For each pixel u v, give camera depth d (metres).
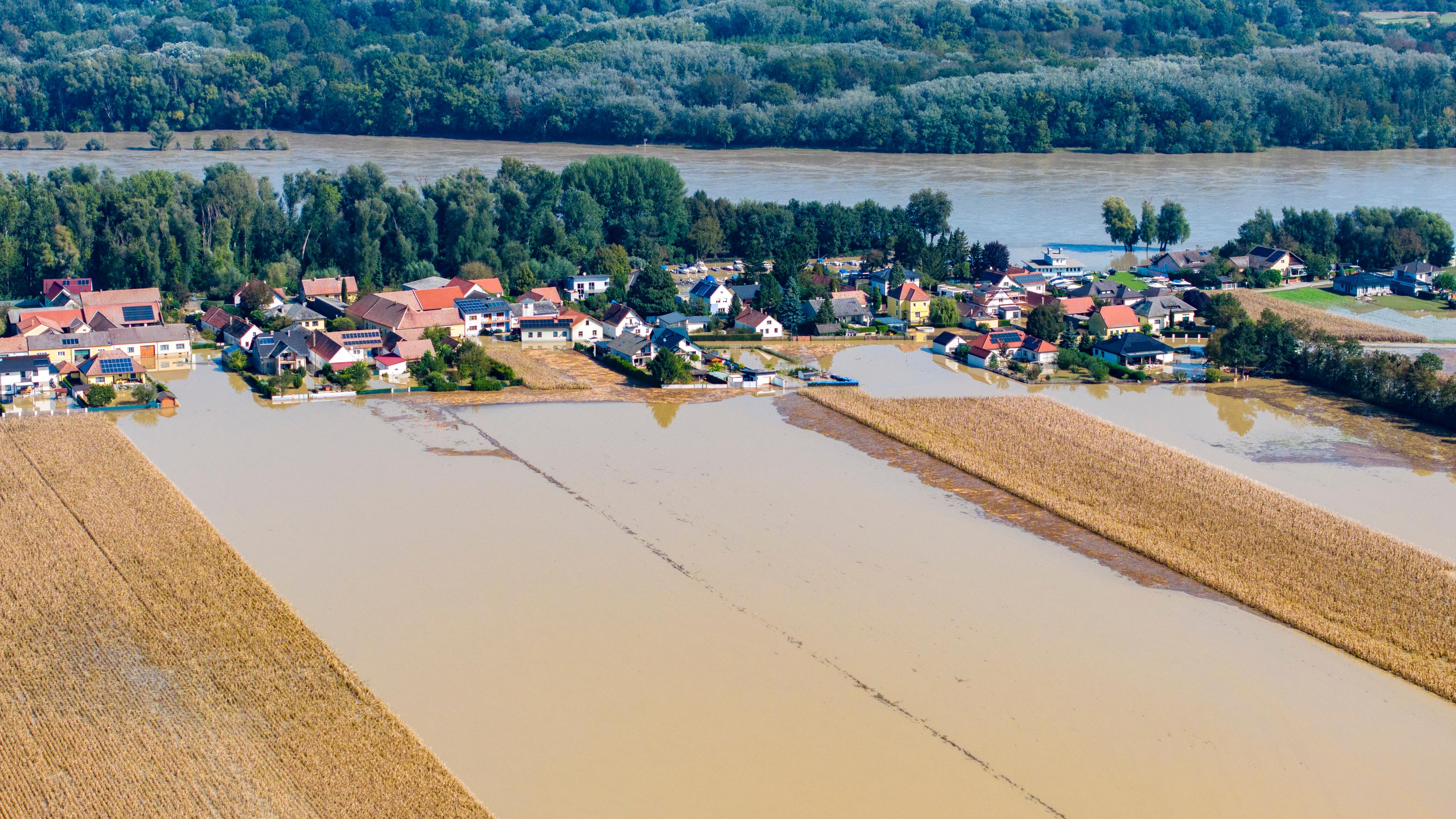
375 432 143.38
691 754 83.00
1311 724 88.06
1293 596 104.81
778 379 168.62
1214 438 147.00
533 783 79.81
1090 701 90.12
